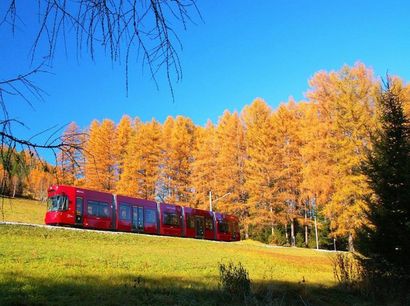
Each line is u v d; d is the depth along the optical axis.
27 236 20.81
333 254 32.16
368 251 14.24
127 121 52.47
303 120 42.91
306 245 50.09
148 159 52.28
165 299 10.54
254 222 46.78
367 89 36.97
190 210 37.31
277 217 46.88
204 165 53.41
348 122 36.34
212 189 51.94
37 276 11.67
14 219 35.81
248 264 21.25
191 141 59.41
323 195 37.88
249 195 49.91
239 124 54.34
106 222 29.11
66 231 23.66
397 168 13.91
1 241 18.27
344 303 12.52
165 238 28.36
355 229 15.10
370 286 13.29
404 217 13.63
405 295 12.61
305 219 47.72
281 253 29.36
